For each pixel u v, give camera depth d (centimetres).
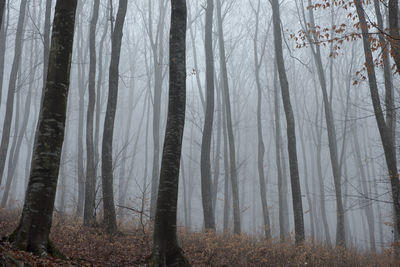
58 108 598
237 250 978
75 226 1072
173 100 757
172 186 713
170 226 695
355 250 1316
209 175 1456
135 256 842
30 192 571
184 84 774
